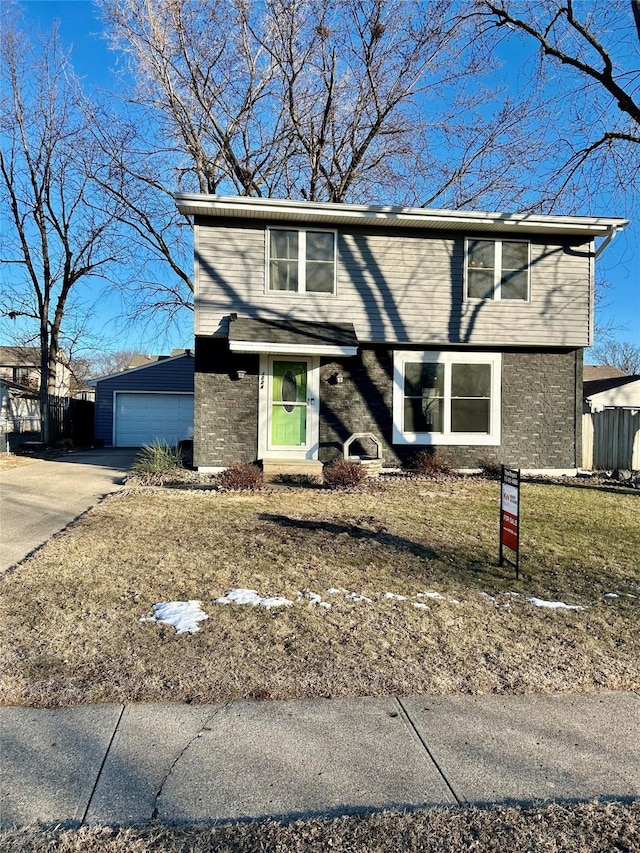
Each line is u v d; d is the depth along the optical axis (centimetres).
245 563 562
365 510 854
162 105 1773
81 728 282
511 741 281
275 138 1938
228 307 1188
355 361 1274
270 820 223
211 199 1114
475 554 623
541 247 1272
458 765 261
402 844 212
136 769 252
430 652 376
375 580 520
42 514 811
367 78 1862
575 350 1335
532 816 228
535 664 364
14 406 2094
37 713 296
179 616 421
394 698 319
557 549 657
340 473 1084
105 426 2280
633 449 1397
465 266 1248
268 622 416
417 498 974
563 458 1336
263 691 321
